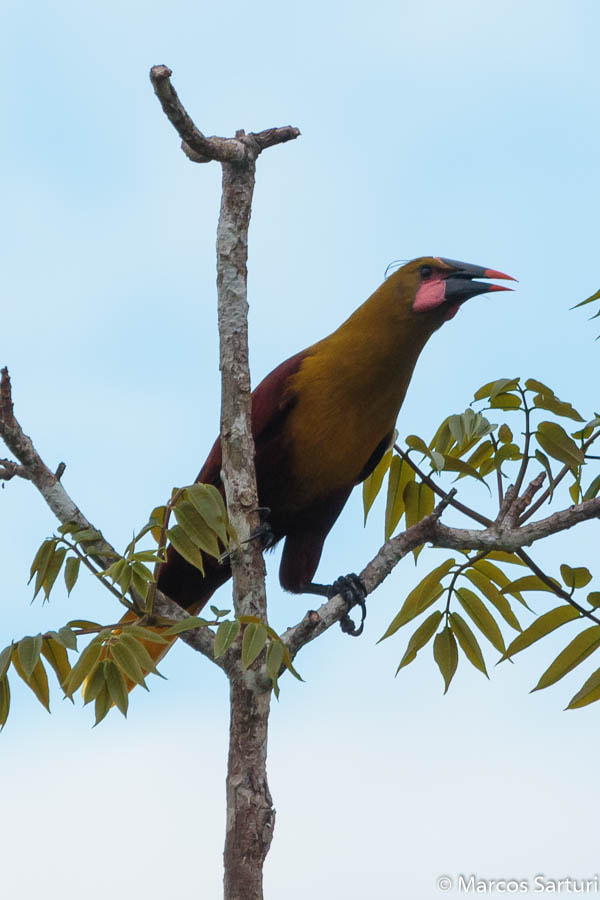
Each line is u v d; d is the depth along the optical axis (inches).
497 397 352.8
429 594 362.9
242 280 336.8
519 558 363.3
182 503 289.7
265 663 293.4
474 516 366.3
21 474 307.6
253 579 319.0
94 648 263.9
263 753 298.7
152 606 299.3
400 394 450.6
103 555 285.0
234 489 325.1
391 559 338.0
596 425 345.4
